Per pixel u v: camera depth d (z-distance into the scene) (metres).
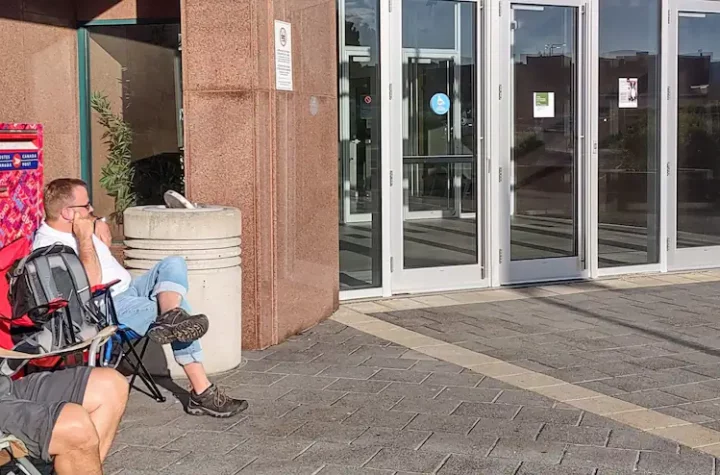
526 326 7.86
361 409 5.63
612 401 5.79
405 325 7.89
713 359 6.82
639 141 10.25
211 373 6.37
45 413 3.67
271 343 7.11
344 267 8.94
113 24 8.73
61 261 4.60
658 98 10.27
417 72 9.10
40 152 7.12
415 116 9.12
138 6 8.69
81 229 5.40
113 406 4.06
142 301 5.56
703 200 10.63
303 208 7.56
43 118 8.41
